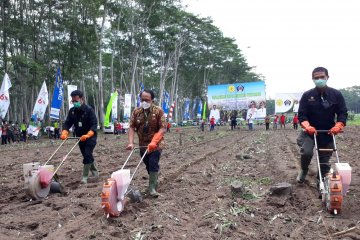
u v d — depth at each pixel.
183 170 11.38
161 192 7.99
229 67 82.38
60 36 42.25
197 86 78.50
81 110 9.21
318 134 7.79
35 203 7.35
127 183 6.20
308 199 7.22
